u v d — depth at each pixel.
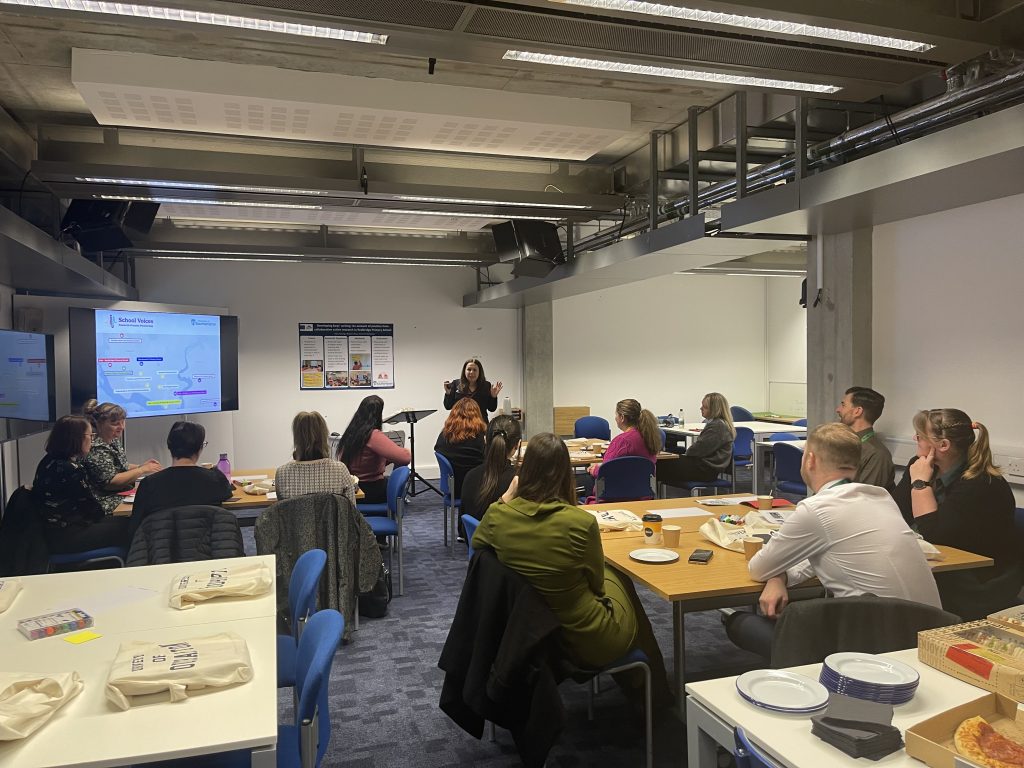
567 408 9.55
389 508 4.55
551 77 4.10
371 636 3.78
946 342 4.27
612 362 9.96
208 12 2.29
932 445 2.98
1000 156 2.81
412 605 4.26
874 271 4.73
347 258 7.63
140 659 1.64
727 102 4.48
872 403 3.67
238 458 8.48
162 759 1.34
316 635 1.82
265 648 1.82
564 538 2.22
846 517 2.21
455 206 5.52
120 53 3.42
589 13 2.40
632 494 4.93
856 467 2.38
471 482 4.34
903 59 2.84
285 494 3.74
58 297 6.14
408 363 9.08
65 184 4.65
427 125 4.09
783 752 1.32
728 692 1.58
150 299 8.11
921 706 1.48
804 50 2.71
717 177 5.44
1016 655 1.57
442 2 2.26
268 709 1.50
